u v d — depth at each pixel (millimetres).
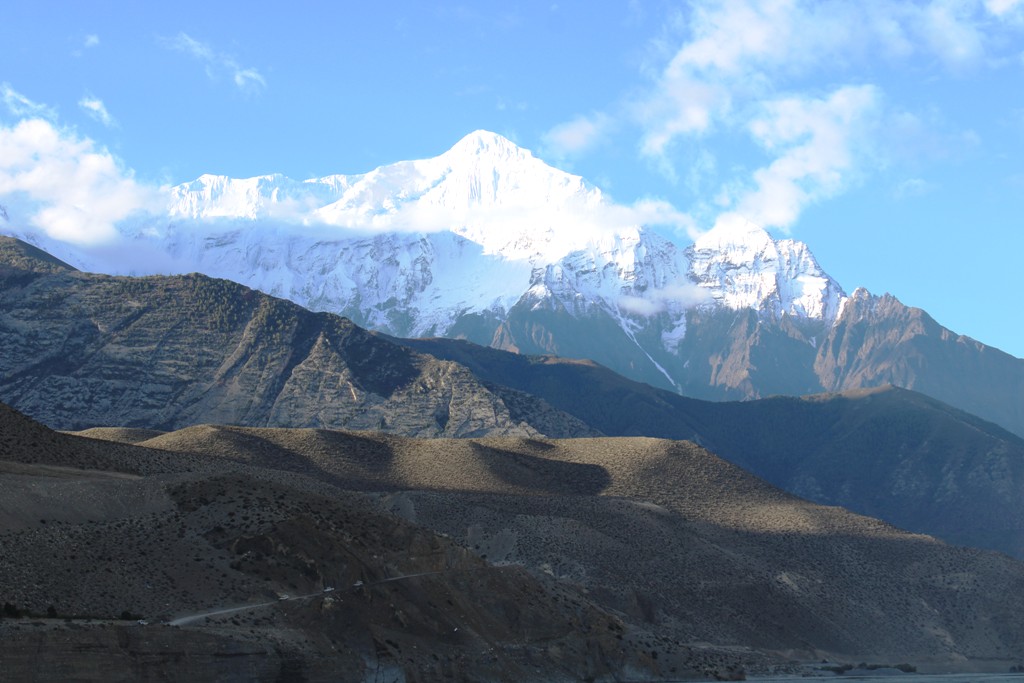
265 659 118312
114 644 107438
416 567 150000
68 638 104625
